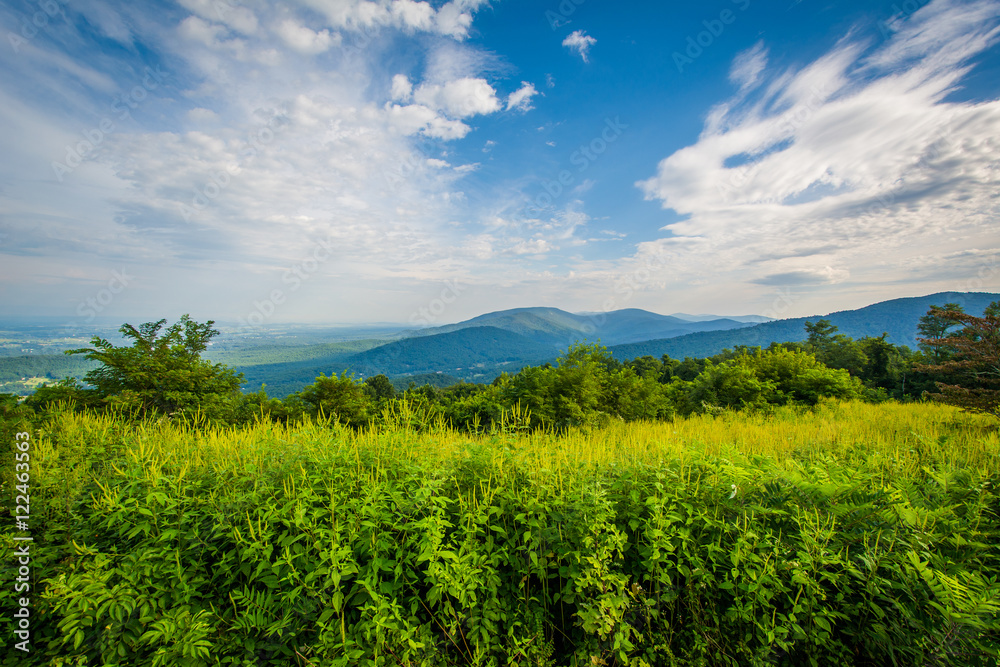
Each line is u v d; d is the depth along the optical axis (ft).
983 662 7.84
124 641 8.27
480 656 8.66
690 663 8.89
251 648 8.29
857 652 9.15
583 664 8.80
